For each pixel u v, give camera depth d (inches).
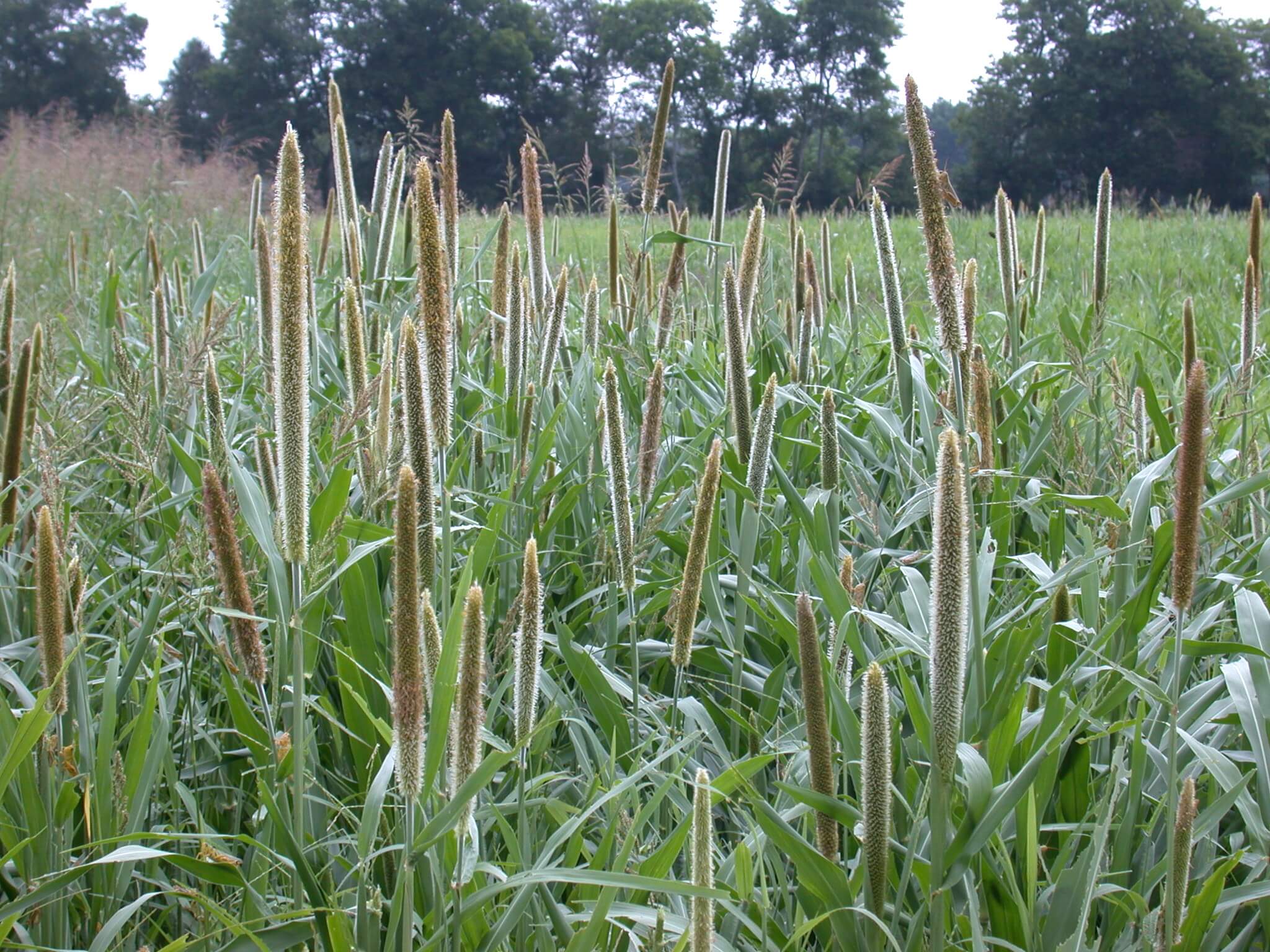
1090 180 2472.9
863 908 74.3
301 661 73.4
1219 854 99.5
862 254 506.9
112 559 132.4
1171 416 168.6
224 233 459.5
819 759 73.7
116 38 2711.6
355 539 106.2
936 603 68.8
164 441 120.9
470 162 2118.6
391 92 2148.1
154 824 96.2
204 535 99.3
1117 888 81.4
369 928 74.0
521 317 142.0
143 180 520.1
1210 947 82.3
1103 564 113.8
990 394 125.0
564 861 84.1
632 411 172.4
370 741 98.1
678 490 152.4
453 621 66.3
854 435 166.9
